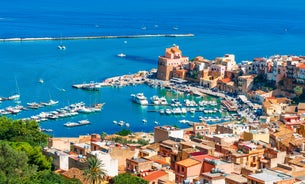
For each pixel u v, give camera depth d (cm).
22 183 19962
